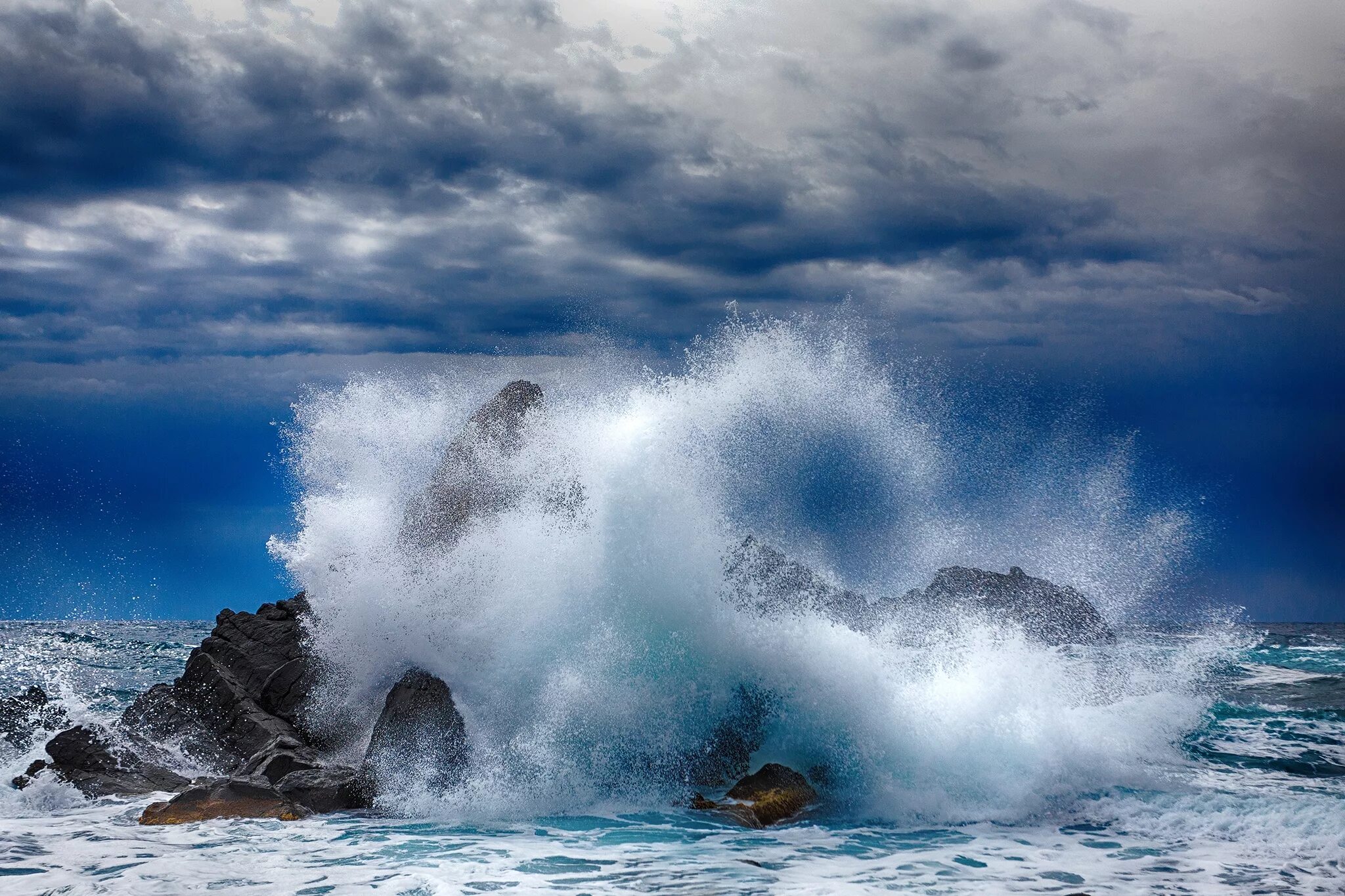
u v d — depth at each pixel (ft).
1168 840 22.07
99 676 60.18
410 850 20.68
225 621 36.27
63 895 17.34
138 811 25.35
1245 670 59.82
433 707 26.71
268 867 19.21
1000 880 18.60
